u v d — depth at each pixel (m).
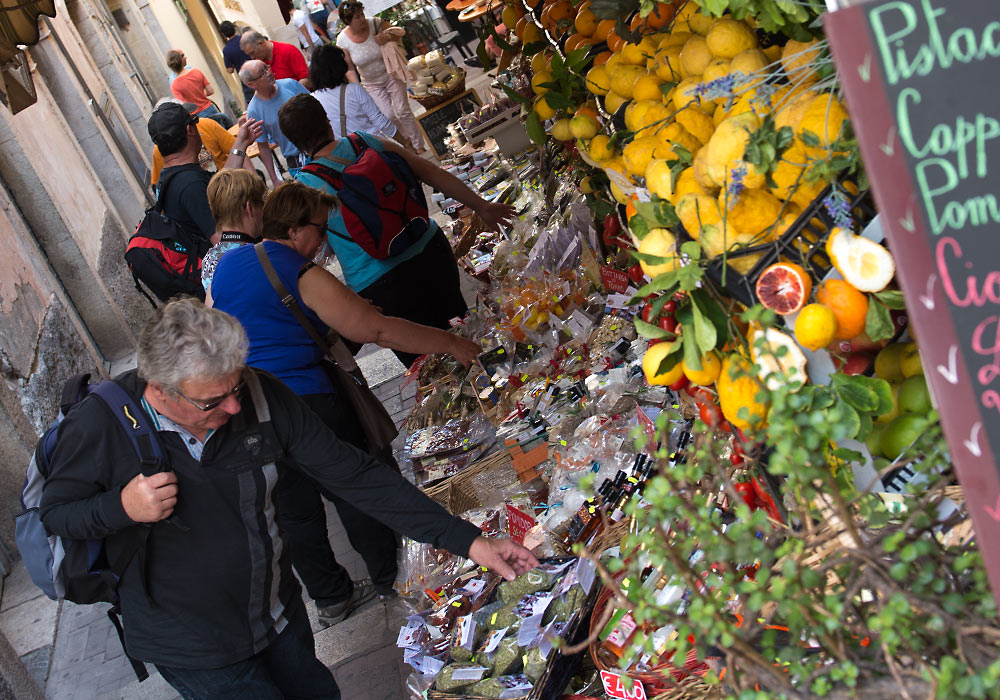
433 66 10.69
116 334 9.80
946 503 1.51
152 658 2.70
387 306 5.04
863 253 1.54
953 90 1.08
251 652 2.76
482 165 7.69
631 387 3.30
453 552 2.75
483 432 3.91
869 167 1.10
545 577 2.68
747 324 1.82
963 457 1.12
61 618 5.63
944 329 1.12
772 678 1.26
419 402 4.64
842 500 1.30
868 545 1.32
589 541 2.70
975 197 1.10
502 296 4.62
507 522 3.24
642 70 2.62
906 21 1.07
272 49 10.57
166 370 2.28
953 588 1.29
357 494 2.77
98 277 9.66
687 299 1.80
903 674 1.20
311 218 3.82
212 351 2.29
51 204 9.16
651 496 1.38
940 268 1.11
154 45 18.72
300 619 2.98
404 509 2.75
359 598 4.47
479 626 2.66
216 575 2.63
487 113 8.05
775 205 1.68
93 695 4.68
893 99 1.09
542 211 5.45
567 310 4.34
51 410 7.42
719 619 1.28
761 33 2.06
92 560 2.52
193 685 2.75
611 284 4.03
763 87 1.73
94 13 15.00
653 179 1.94
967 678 1.08
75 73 12.12
